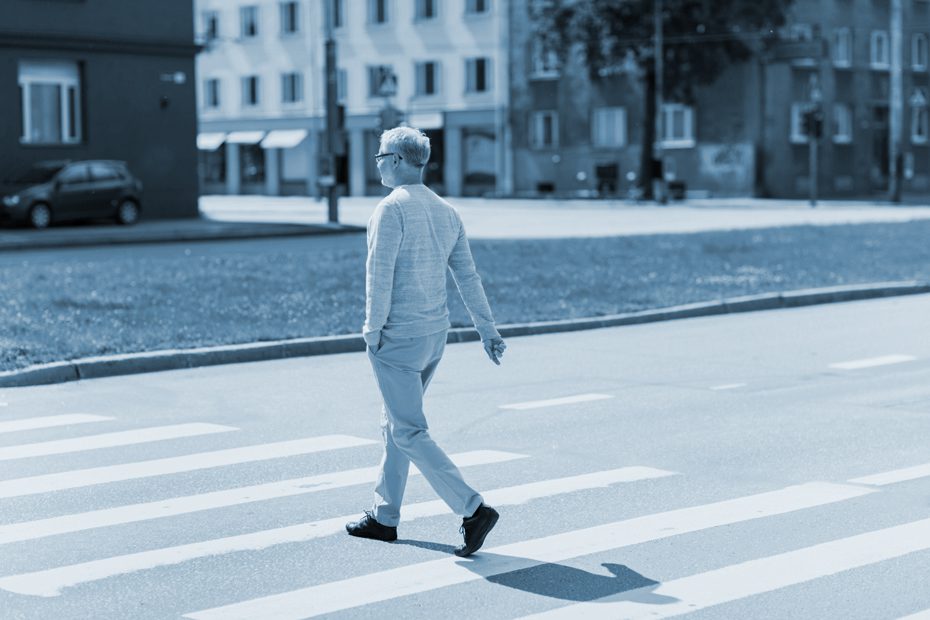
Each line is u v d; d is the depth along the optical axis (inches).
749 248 1110.4
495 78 2647.6
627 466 344.5
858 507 298.5
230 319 634.2
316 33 2883.9
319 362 548.7
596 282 834.8
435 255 267.4
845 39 2573.8
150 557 262.1
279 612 227.1
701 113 2431.1
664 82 2267.5
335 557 262.2
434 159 2746.1
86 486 323.6
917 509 296.5
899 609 226.4
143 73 1565.0
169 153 1596.9
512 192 2652.6
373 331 262.5
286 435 389.1
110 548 268.8
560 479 329.4
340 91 2874.0
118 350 530.9
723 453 360.8
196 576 249.3
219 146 3078.2
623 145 2511.1
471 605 230.7
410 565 256.2
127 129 1555.1
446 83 2714.1
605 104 2522.1
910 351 579.8
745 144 2390.5
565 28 2315.5
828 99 2534.5
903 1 2687.0
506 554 263.3
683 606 228.7
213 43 3065.9
